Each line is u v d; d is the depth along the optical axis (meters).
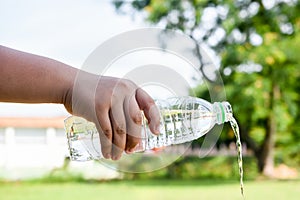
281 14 14.92
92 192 12.18
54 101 1.13
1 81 1.09
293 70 14.50
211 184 13.49
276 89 14.80
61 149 16.72
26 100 1.11
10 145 16.92
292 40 14.41
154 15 15.11
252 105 14.51
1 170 14.88
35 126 16.89
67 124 1.29
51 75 1.11
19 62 1.10
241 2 14.95
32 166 16.12
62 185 13.55
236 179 14.91
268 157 15.61
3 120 16.84
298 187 12.35
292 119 15.53
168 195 11.47
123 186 13.24
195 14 14.99
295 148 16.22
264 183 13.60
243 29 14.97
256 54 14.23
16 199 11.24
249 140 15.59
